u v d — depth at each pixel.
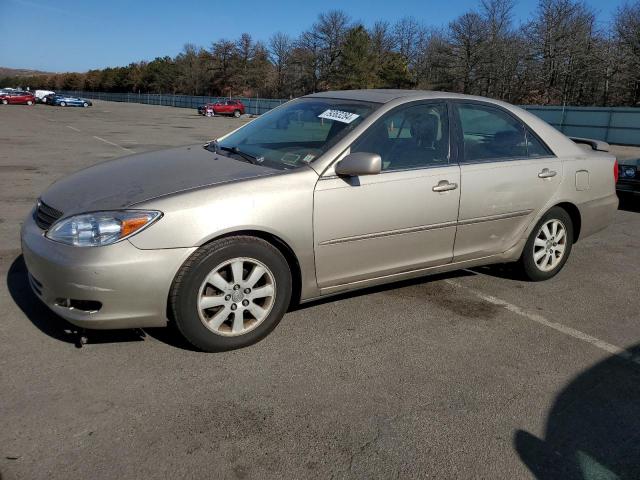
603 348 3.56
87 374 2.91
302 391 2.87
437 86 52.69
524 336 3.68
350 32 62.16
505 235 4.30
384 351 3.37
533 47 46.06
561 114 28.88
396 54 63.66
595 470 2.40
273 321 3.32
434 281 4.66
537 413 2.80
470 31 49.16
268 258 3.19
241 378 2.96
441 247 3.94
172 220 2.89
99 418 2.55
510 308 4.14
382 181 3.54
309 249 3.33
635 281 4.91
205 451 2.37
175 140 18.50
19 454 2.29
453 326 3.78
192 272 2.96
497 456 2.45
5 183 8.66
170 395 2.77
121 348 3.20
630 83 39.59
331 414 2.69
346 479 2.26
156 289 2.89
